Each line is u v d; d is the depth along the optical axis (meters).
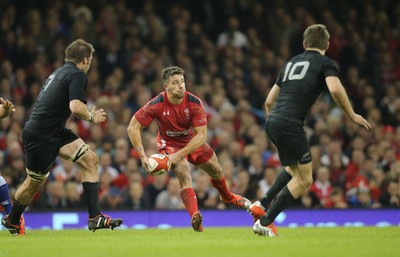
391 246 27.80
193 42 72.88
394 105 69.19
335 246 27.48
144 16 73.25
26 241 30.61
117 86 65.56
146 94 64.62
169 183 52.69
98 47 68.88
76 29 68.12
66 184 52.62
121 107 62.78
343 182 56.50
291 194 30.72
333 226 45.53
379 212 50.78
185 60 69.56
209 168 36.78
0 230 40.06
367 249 26.70
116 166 54.72
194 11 75.81
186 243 28.64
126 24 71.62
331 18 77.12
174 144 36.28
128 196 52.81
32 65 65.12
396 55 78.44
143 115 35.25
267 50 74.50
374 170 55.88
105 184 52.34
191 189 35.62
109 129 59.19
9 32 67.00
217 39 75.56
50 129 33.56
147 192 53.34
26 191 34.66
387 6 81.69
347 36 77.12
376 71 75.50
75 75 33.28
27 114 61.19
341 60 75.50
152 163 33.75
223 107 64.31
